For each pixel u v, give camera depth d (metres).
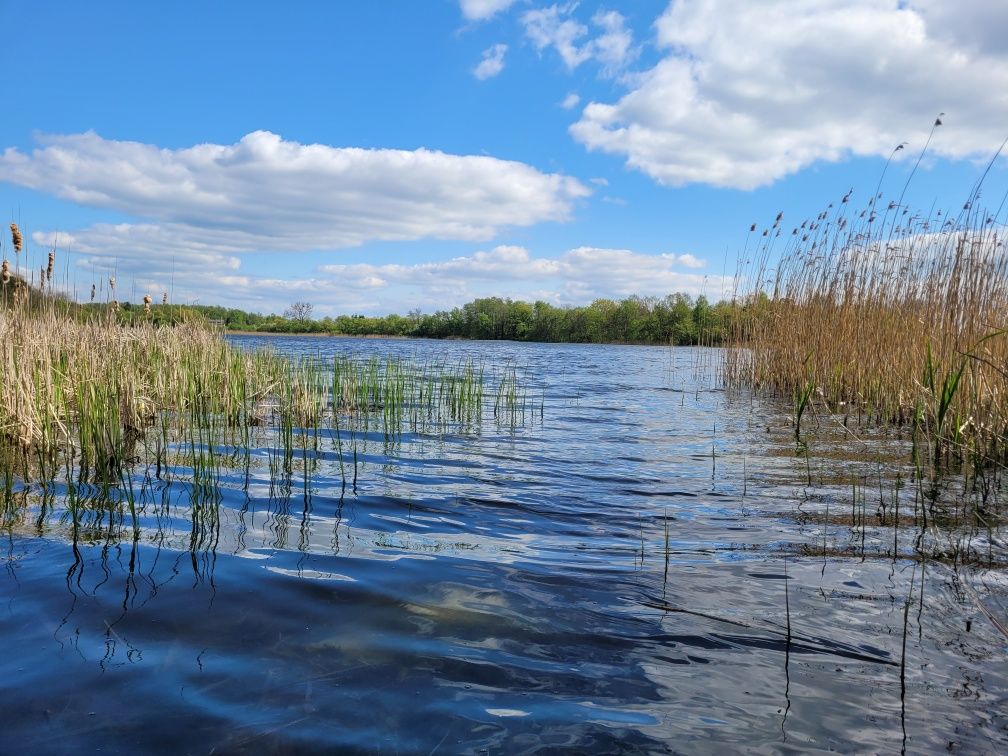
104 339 6.73
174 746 1.48
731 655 2.04
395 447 5.67
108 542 2.89
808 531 3.43
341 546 2.97
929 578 2.75
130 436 5.64
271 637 2.03
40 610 2.15
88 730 1.52
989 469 5.00
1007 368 5.45
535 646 2.06
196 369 7.54
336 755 1.47
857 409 8.37
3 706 1.60
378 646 2.01
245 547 2.89
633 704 1.75
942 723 1.69
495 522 3.50
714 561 2.94
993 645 2.13
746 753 1.55
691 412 8.56
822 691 1.84
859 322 9.06
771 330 11.65
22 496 3.66
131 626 2.06
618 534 3.35
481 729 1.60
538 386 12.22
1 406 5.02
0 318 5.67
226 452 5.18
